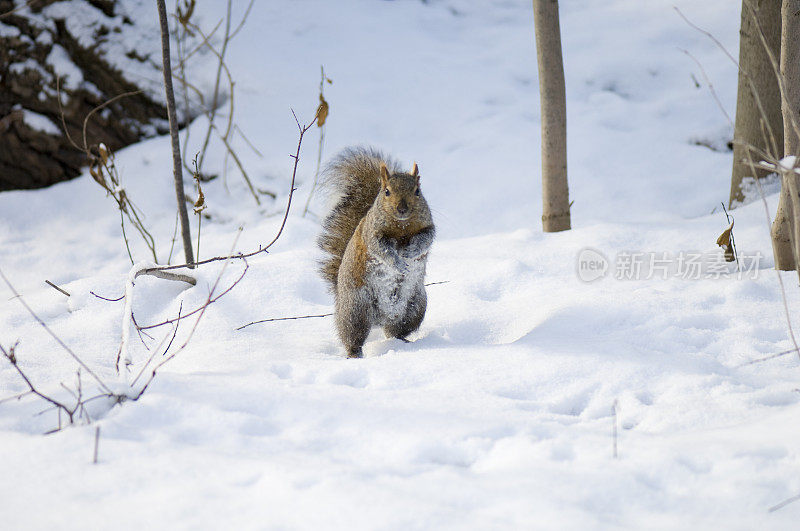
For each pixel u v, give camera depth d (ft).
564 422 14.73
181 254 33.06
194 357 20.07
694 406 15.14
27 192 39.88
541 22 29.53
